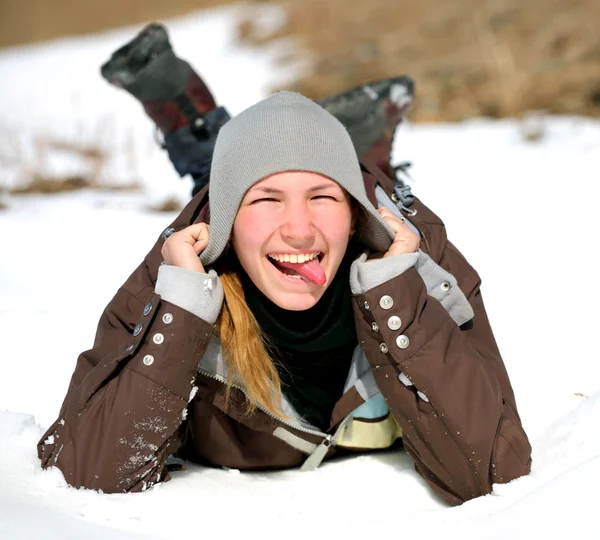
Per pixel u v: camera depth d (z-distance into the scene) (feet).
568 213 21.71
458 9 47.06
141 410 9.80
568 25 40.75
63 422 9.98
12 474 9.50
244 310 10.43
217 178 10.28
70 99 44.98
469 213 22.06
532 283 17.29
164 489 9.93
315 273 9.93
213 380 10.75
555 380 13.52
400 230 10.62
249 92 41.96
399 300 10.12
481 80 37.78
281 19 55.52
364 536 8.73
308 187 9.95
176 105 16.49
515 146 29.58
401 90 16.42
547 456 10.43
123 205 24.30
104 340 11.05
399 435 11.46
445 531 8.54
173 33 57.72
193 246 10.44
